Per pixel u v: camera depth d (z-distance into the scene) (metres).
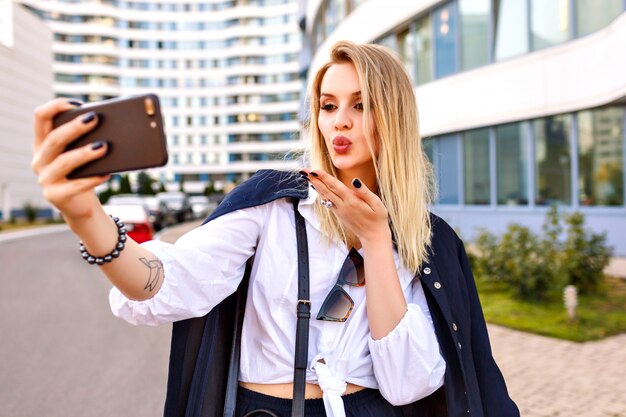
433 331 1.36
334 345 1.28
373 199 1.19
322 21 23.55
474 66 13.94
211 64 75.56
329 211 1.33
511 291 7.25
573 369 4.35
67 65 69.88
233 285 1.29
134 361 4.94
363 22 17.84
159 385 4.28
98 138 0.84
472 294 1.55
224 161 75.31
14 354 5.15
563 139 12.05
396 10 16.02
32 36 36.50
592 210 11.41
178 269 1.16
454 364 1.36
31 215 32.88
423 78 15.59
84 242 0.96
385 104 1.34
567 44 11.57
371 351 1.28
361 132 1.34
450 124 14.63
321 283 1.31
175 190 74.56
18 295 8.50
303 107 1.51
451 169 15.01
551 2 11.98
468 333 1.43
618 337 5.32
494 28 13.38
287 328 1.28
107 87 71.00
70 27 70.50
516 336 5.41
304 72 30.69
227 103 75.25
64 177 0.83
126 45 73.94
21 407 3.80
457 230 10.06
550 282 6.83
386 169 1.35
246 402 1.29
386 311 1.25
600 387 3.93
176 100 75.69
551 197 12.34
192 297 1.18
